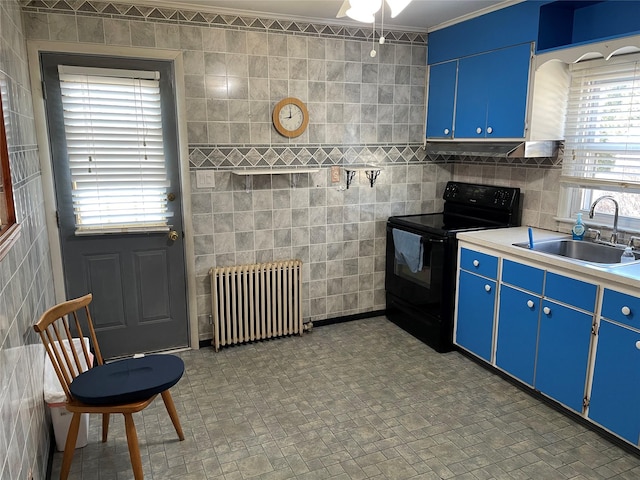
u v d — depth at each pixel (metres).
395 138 3.87
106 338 3.27
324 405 2.72
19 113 2.26
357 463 2.22
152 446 2.35
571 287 2.45
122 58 2.99
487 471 2.16
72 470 2.18
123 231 3.15
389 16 3.39
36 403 2.02
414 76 3.83
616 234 2.81
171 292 3.38
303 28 3.40
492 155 3.24
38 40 2.79
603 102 2.79
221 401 2.76
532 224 3.43
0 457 1.36
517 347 2.84
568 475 2.13
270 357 3.33
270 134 3.44
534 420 2.56
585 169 2.95
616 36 2.40
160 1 2.98
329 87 3.55
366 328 3.85
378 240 3.98
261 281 3.49
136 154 3.11
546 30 2.87
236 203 3.43
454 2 3.06
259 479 2.11
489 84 3.23
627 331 2.18
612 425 2.31
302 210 3.65
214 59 3.19
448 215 3.99
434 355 3.36
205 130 3.25
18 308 1.81
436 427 2.50
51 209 2.97
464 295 3.25
